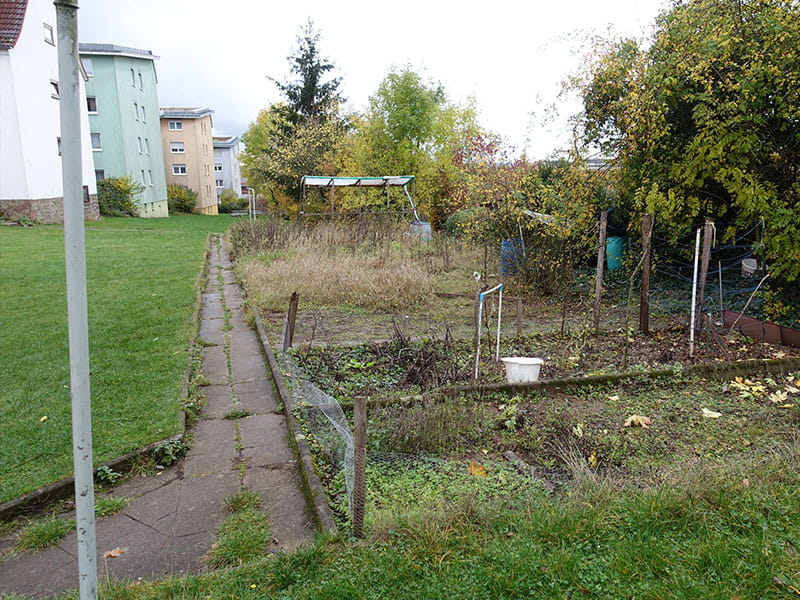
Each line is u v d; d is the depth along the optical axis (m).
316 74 28.67
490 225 10.89
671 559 2.52
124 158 31.44
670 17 8.17
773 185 7.20
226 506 3.41
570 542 2.67
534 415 4.65
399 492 3.38
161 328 7.43
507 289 9.95
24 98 19.17
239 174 67.19
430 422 4.23
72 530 3.22
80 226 1.80
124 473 3.88
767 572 2.40
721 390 5.15
